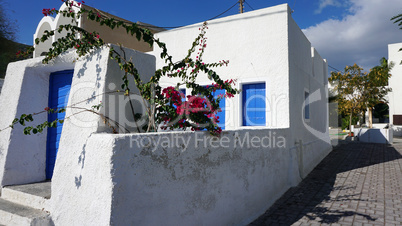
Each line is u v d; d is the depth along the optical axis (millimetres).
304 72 8633
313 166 8844
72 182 2938
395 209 4879
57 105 4641
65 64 4164
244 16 7395
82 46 3646
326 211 4824
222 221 3686
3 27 13375
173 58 8367
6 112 4395
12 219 3189
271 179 5402
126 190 2412
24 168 4316
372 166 9070
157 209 2695
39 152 4527
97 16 3336
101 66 3461
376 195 5762
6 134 4246
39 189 3885
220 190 3668
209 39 7871
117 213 2320
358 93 19844
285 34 6824
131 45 9797
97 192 2475
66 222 2939
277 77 6871
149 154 2650
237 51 7457
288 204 5254
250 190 4473
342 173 8016
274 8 6992
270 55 6992
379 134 16922
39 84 4586
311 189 6289
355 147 14570
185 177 3064
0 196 4004
